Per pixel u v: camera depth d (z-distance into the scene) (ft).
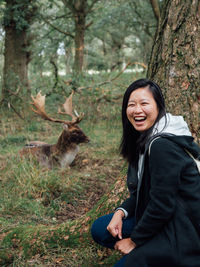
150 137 6.08
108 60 64.75
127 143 6.97
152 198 5.86
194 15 9.08
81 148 22.25
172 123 6.13
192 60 9.03
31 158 17.17
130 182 6.90
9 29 38.29
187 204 5.84
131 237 6.19
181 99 9.09
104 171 17.98
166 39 9.55
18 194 14.17
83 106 29.99
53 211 13.16
